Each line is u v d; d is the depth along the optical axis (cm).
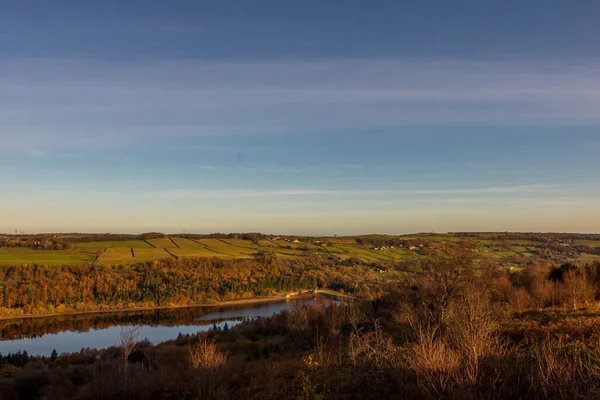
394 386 998
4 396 2116
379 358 1117
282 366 1647
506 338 1421
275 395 1257
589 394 716
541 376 818
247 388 1395
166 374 1720
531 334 1469
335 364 1355
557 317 1861
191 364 1931
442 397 780
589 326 1516
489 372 921
